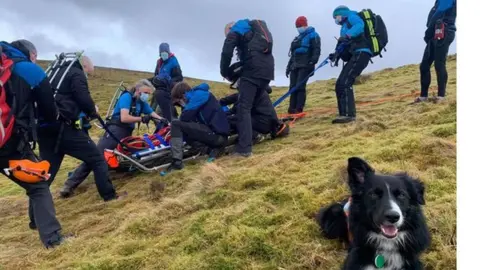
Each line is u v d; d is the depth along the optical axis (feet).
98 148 17.16
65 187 17.78
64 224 14.53
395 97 25.27
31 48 13.12
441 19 18.88
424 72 20.24
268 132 19.58
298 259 9.09
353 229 8.23
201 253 9.79
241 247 9.59
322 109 25.85
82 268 10.11
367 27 18.99
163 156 18.54
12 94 11.25
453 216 9.00
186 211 12.39
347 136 16.72
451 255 8.18
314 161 14.19
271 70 17.25
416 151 12.88
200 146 18.94
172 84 22.49
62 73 14.65
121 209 14.53
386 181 7.82
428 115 16.75
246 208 11.16
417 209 7.95
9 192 20.84
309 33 22.80
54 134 14.82
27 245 13.50
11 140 11.59
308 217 10.52
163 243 10.69
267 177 13.19
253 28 17.03
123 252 10.86
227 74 17.24
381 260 7.84
